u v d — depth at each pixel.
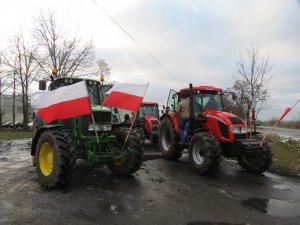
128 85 7.50
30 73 27.06
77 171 7.89
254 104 17.44
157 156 11.19
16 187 6.24
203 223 4.73
